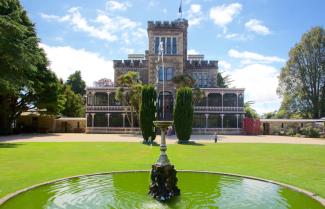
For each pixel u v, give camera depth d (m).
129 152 28.86
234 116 68.06
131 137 50.38
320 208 11.86
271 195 13.74
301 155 27.80
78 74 108.12
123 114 66.25
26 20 50.31
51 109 61.16
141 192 14.10
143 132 38.22
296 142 43.56
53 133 63.25
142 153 28.22
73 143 36.84
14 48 33.91
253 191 14.42
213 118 68.25
